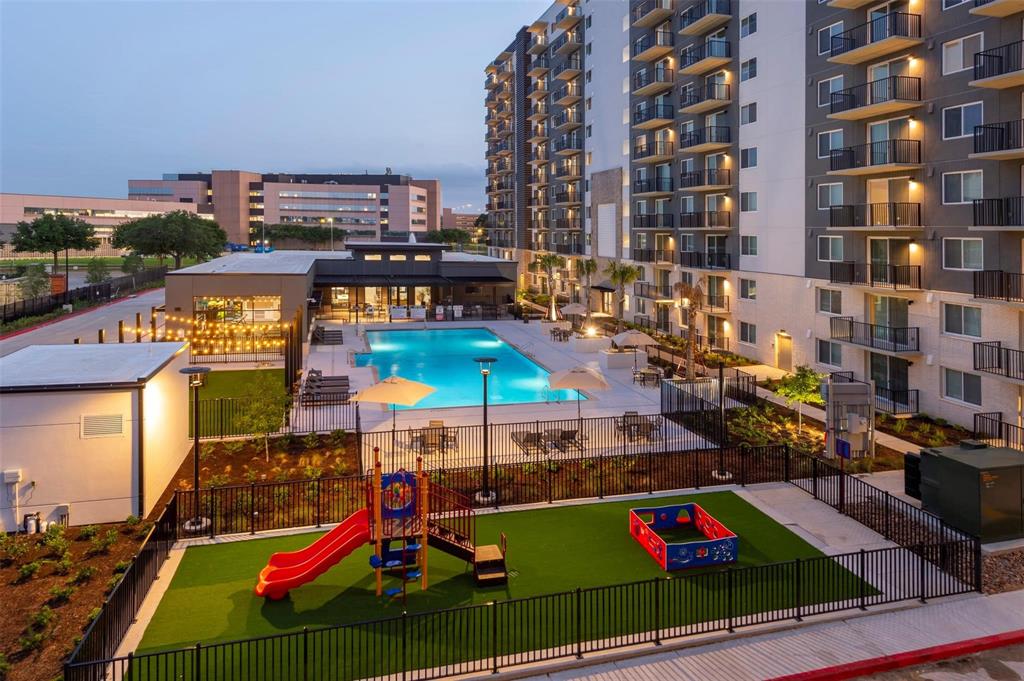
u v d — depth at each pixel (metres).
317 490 17.77
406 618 11.58
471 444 22.80
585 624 11.84
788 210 34.78
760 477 19.73
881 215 28.30
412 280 58.56
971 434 23.53
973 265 24.14
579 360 38.78
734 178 39.91
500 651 11.13
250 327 40.09
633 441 23.17
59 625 11.85
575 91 67.75
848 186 30.34
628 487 18.94
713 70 42.09
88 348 20.97
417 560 13.78
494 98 100.19
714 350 42.19
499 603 10.78
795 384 23.52
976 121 23.92
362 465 20.56
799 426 24.80
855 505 17.58
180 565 14.22
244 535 15.71
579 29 66.56
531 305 66.31
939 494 16.34
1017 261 22.44
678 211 47.34
